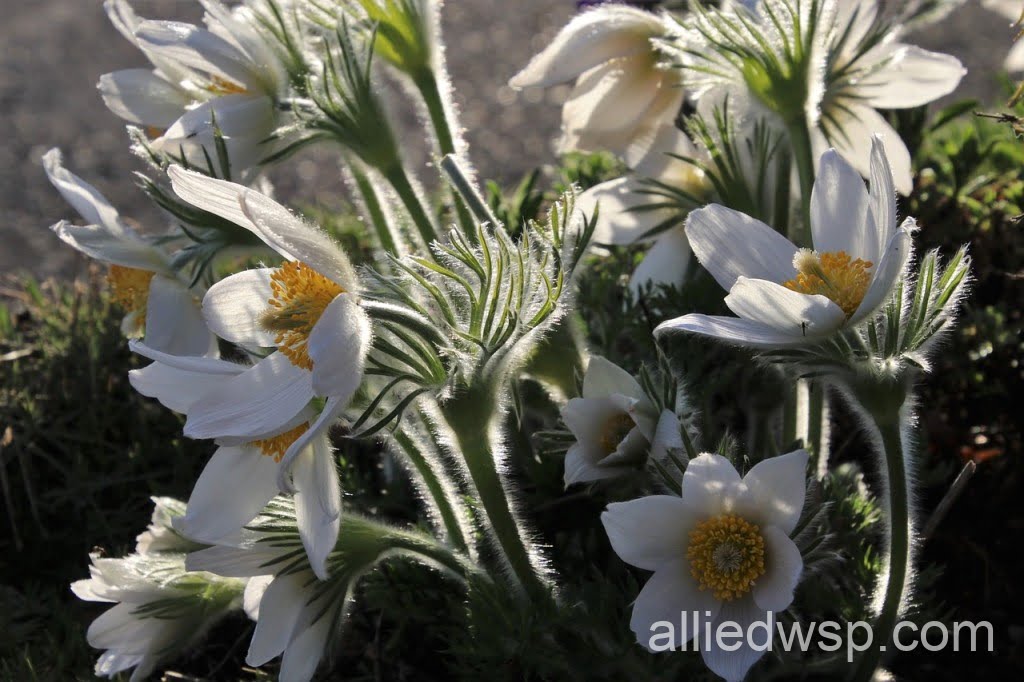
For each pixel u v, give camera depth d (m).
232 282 1.24
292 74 1.32
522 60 3.12
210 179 1.20
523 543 1.25
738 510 1.21
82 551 1.41
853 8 1.31
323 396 1.20
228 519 1.22
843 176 1.22
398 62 1.34
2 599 1.37
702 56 1.31
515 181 2.42
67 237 1.31
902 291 1.20
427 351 1.21
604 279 1.42
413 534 1.26
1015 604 1.35
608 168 1.52
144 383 1.23
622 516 1.22
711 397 1.35
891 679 1.27
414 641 1.34
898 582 1.23
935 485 1.37
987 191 1.49
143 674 1.29
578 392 1.29
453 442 1.25
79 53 3.42
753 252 1.24
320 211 1.65
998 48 2.71
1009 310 1.43
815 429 1.33
